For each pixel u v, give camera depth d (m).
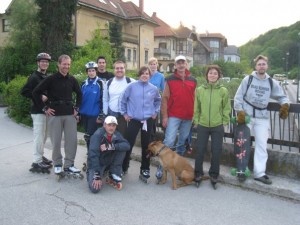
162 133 7.15
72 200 4.82
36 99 5.58
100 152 5.24
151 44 42.97
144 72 5.52
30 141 8.70
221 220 4.32
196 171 5.60
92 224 4.11
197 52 70.00
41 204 4.65
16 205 4.60
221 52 85.69
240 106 5.50
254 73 5.48
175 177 5.41
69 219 4.23
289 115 5.89
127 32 39.69
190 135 6.12
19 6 21.09
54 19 19.84
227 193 5.25
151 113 5.64
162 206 4.70
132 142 5.70
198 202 4.88
